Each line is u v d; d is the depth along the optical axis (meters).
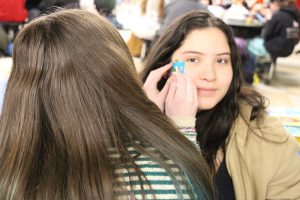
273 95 4.18
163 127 0.70
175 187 0.67
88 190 0.62
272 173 1.14
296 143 1.21
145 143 0.68
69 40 0.67
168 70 1.18
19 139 0.65
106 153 0.65
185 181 0.68
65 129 0.64
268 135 1.19
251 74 3.40
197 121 1.23
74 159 0.64
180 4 2.90
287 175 1.15
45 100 0.66
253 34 4.00
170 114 0.98
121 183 0.65
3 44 3.24
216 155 1.20
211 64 1.16
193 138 0.83
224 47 1.17
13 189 0.64
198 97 1.16
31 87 0.66
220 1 2.16
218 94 1.17
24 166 0.65
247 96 1.29
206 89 1.15
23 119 0.66
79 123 0.64
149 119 0.69
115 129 0.66
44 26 0.69
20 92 0.66
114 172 0.65
